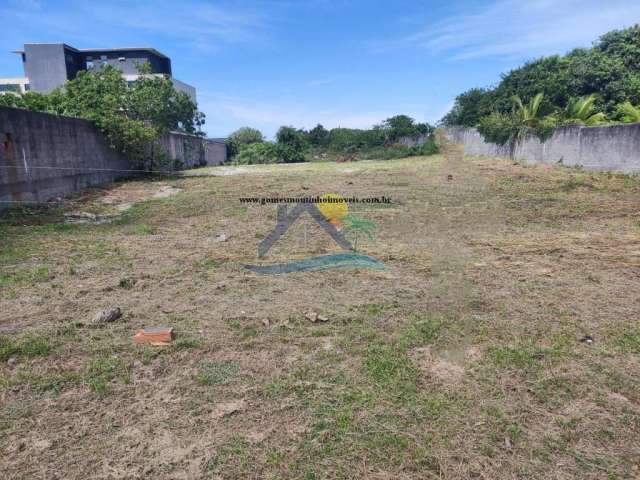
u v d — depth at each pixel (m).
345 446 2.07
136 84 16.52
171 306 3.79
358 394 2.47
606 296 3.94
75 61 37.84
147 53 38.47
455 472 1.92
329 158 26.75
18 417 2.30
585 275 4.52
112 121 12.39
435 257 4.30
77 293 4.09
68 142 10.64
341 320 3.46
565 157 13.92
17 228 6.80
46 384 2.59
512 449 2.06
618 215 7.45
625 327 3.32
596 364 2.79
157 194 10.63
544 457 2.01
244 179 13.57
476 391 2.50
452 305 3.71
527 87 18.16
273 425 2.23
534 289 4.13
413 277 4.51
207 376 2.67
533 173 12.48
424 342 3.09
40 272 4.64
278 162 25.12
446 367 2.77
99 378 2.66
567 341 3.11
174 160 18.42
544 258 5.12
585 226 6.73
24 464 1.98
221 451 2.05
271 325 3.40
